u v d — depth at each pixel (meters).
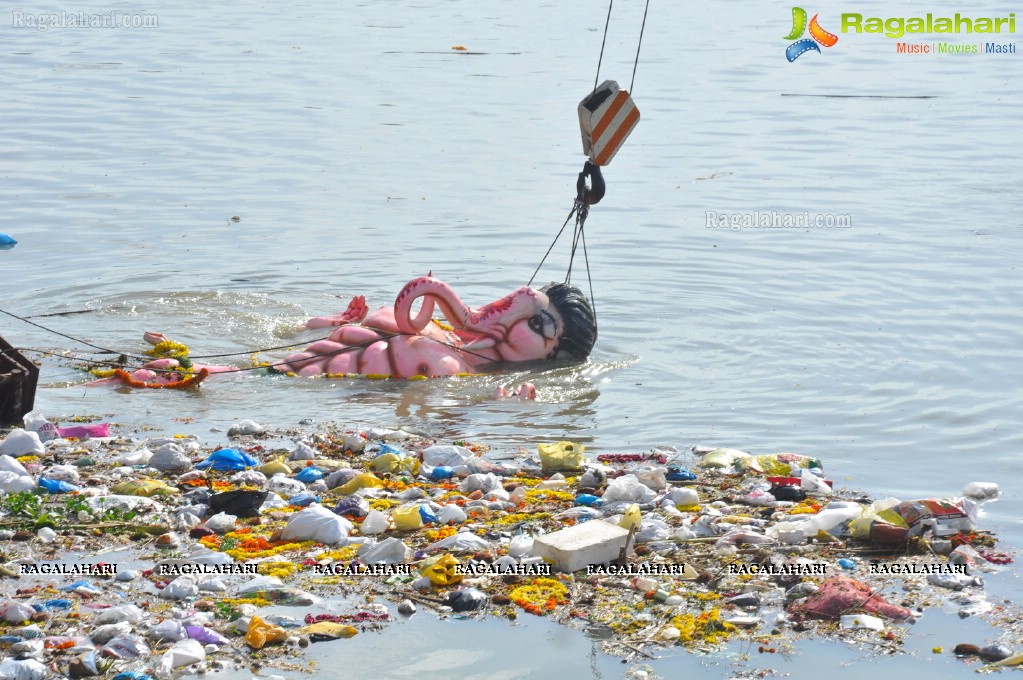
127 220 76.88
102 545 34.97
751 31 163.38
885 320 59.94
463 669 28.92
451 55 142.75
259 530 36.41
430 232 75.62
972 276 66.94
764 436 46.03
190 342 56.28
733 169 93.50
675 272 68.25
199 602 31.53
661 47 150.62
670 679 28.62
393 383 52.09
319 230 75.69
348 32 159.38
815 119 112.00
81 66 130.38
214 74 127.81
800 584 33.03
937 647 30.22
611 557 34.59
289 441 44.62
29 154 93.00
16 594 31.72
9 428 44.97
